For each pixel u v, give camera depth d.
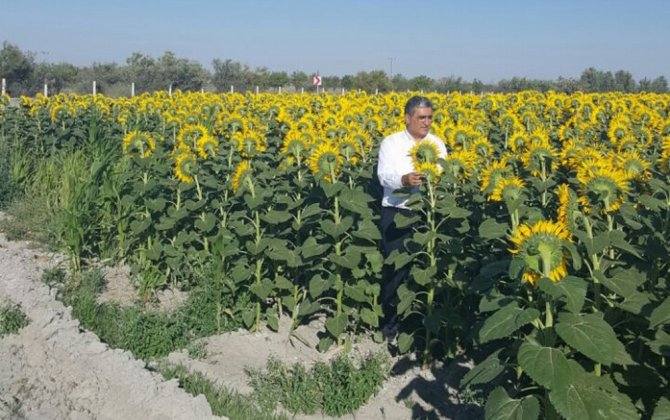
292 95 19.78
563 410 3.26
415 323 6.49
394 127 10.70
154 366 5.76
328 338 6.16
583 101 15.05
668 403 3.46
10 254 7.90
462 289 5.54
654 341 3.75
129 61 44.56
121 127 12.92
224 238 6.75
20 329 6.15
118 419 5.02
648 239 4.27
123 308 6.77
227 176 7.31
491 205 6.09
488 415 3.62
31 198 9.70
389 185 6.40
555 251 3.47
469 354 5.93
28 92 41.31
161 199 7.31
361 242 6.13
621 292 3.88
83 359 5.64
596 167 4.37
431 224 5.66
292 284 6.48
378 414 5.22
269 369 5.73
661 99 17.09
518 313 3.54
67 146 11.91
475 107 16.03
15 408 5.07
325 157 6.14
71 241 7.53
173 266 7.07
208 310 6.48
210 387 5.38
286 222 6.77
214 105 14.20
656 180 4.80
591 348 3.29
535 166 6.21
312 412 5.25
